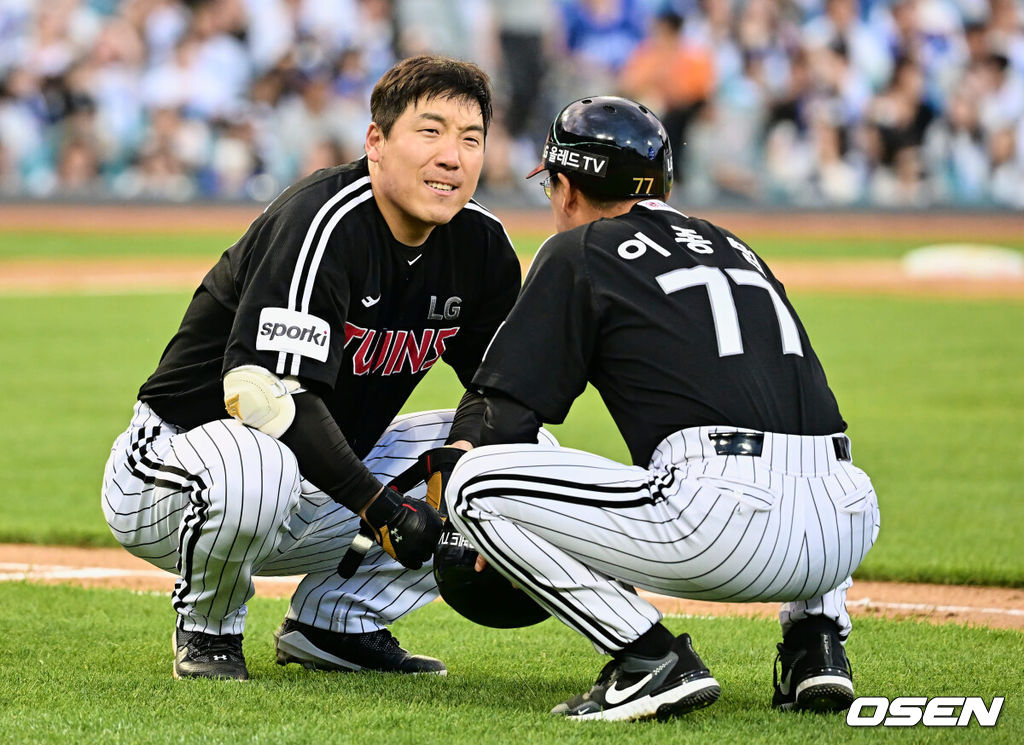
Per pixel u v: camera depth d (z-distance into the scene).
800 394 10.69
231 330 11.64
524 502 10.48
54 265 70.00
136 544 12.30
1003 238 90.31
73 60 88.75
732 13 94.94
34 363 40.16
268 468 11.23
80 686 11.64
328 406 12.44
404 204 11.59
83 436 29.16
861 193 95.81
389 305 12.16
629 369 10.77
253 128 89.88
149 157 89.50
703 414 10.49
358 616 12.95
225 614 11.98
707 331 10.63
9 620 14.88
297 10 90.50
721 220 94.56
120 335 46.62
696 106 93.88
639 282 10.80
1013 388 37.03
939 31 95.56
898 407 33.84
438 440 13.27
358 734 10.15
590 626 10.62
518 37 95.00
